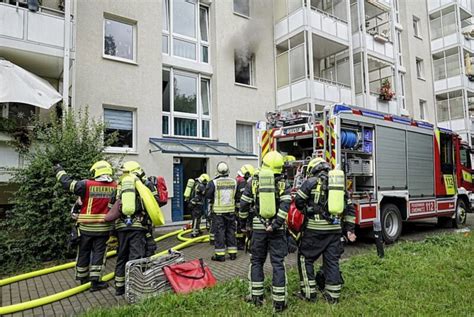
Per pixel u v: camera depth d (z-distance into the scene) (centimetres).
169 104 1270
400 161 870
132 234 480
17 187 873
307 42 1448
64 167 711
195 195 931
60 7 996
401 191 856
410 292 455
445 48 2309
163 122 1251
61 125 781
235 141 1383
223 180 693
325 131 742
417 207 902
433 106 2334
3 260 654
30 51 848
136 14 1165
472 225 1127
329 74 1738
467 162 1139
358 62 1738
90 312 409
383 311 395
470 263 579
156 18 1209
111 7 1116
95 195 510
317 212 433
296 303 428
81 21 1052
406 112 2106
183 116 1302
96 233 506
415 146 923
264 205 408
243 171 779
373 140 810
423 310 395
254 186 442
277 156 427
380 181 807
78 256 522
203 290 465
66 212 685
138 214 484
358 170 768
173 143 1184
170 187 1173
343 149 741
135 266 454
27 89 788
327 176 444
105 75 1083
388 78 1922
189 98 1335
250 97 1455
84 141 764
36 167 702
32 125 834
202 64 1359
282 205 409
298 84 1463
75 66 1009
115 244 512
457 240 766
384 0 1903
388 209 831
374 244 813
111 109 1112
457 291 455
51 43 876
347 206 460
